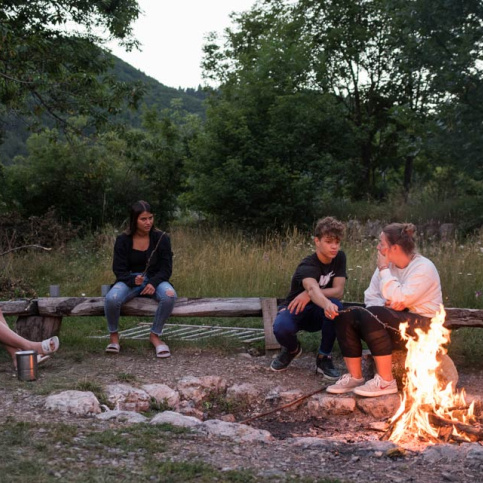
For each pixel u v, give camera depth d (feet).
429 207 50.60
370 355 17.54
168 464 10.13
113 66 48.29
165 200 61.77
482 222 44.11
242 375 17.60
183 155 61.98
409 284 15.08
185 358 19.16
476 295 23.22
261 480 9.78
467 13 42.50
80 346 20.06
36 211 56.08
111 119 47.60
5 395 14.61
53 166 56.08
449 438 12.74
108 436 11.53
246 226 51.70
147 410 15.39
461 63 41.78
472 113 43.27
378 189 76.84
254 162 51.49
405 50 45.68
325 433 14.17
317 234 16.52
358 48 71.36
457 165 46.29
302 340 20.62
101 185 57.06
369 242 38.81
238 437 12.30
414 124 49.24
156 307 19.45
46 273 32.40
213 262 30.48
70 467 9.94
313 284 16.35
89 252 37.73
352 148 56.49
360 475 10.32
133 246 19.70
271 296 26.21
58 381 16.02
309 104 53.36
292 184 49.24
